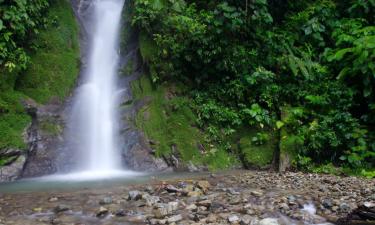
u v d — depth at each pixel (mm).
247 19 8766
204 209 4355
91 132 8039
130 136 7938
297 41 9930
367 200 4797
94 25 11250
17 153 6758
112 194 5059
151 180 6270
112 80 9656
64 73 8695
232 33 8758
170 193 5086
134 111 8414
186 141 7887
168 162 7590
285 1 10367
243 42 9016
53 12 9492
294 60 8672
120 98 8891
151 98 8586
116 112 8508
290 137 7750
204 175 6887
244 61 8695
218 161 7762
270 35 8922
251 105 8547
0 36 7371
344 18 9852
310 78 8828
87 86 9055
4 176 6406
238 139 8258
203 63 8891
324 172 7215
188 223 3846
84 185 5824
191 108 8477
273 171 7473
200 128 8273
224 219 4016
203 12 9094
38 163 7012
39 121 7504
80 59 9414
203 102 8594
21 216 4125
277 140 8016
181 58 8930
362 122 8375
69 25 9742
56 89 8312
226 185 5789
